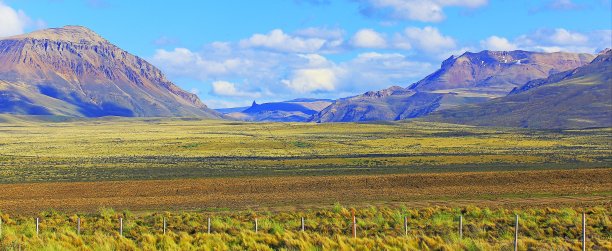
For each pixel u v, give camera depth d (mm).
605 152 120562
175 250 26969
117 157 119500
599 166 87625
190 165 97438
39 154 128125
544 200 48625
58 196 57594
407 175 69688
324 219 37344
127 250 27609
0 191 61250
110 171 87188
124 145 157000
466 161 99625
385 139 174000
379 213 38906
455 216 37250
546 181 63906
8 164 100375
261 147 147250
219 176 77500
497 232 32062
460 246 26547
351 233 32438
